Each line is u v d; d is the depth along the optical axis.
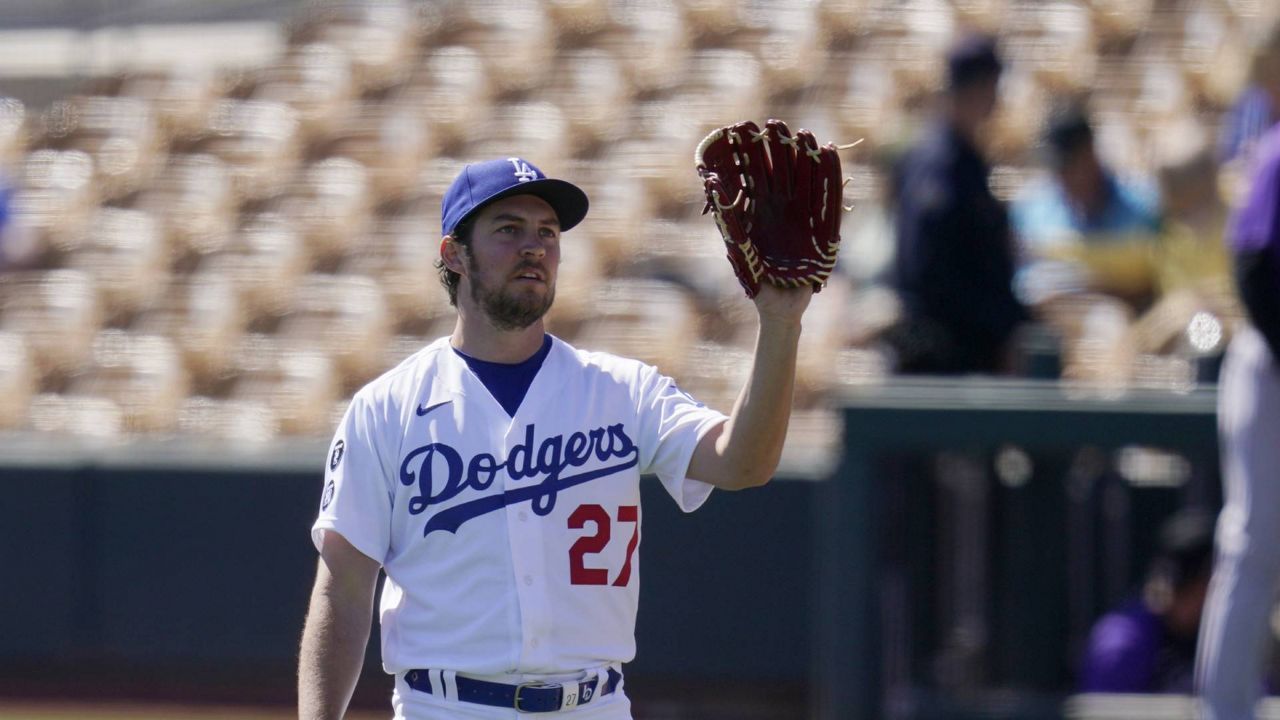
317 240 39.88
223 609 26.52
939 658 21.33
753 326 33.72
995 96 23.02
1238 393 18.05
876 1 44.25
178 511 26.72
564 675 11.32
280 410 34.03
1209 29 40.94
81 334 37.62
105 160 44.41
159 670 26.73
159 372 36.06
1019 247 27.59
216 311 37.84
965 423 20.84
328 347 35.91
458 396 11.44
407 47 46.78
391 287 37.62
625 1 46.38
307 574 26.28
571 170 40.47
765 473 11.23
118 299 38.81
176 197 42.50
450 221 11.45
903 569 21.36
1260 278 17.50
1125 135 36.62
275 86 46.16
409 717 11.43
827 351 30.39
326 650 11.29
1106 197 27.77
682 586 25.33
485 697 11.21
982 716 21.00
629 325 34.28
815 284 10.83
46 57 50.56
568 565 11.27
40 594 27.09
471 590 11.23
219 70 47.50
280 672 26.34
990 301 22.94
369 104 44.78
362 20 48.38
